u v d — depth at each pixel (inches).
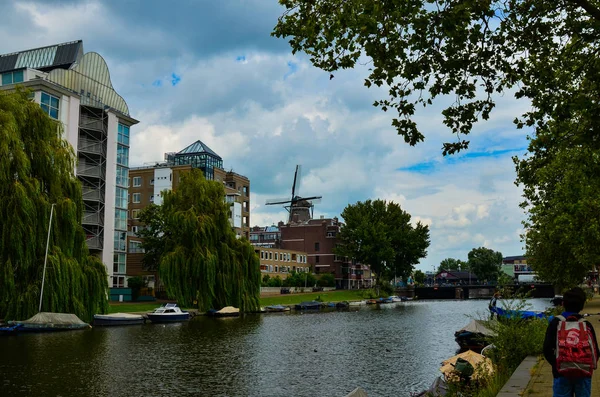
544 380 533.3
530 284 4990.2
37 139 1723.7
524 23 530.9
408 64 517.3
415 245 5142.7
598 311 1811.0
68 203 1706.4
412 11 481.7
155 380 1035.9
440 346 1558.8
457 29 491.8
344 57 527.5
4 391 925.2
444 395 651.5
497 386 529.0
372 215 5206.7
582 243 1409.9
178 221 2481.5
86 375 1066.7
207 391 956.0
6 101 1669.5
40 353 1306.6
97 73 2938.0
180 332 1855.3
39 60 2974.9
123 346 1466.5
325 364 1239.5
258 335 1809.8
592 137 513.0
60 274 1649.9
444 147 554.6
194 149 4753.9
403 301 5064.0
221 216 2623.0
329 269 5693.9
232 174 4712.1
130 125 3070.9
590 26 513.7
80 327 1720.0
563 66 564.4
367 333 1915.6
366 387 991.6
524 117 585.9
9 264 1560.0
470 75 522.3
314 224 5876.0
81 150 2687.0
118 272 2891.2
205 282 2463.1
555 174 1385.3
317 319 2578.7
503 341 737.6
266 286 4291.3
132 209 4338.1
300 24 518.0
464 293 5999.0
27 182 1603.1
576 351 292.5
